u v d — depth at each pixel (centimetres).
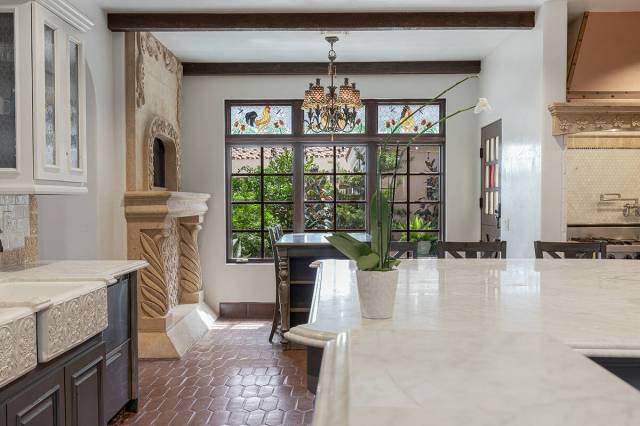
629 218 571
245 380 443
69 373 250
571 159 569
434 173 716
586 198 570
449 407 78
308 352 171
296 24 503
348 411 76
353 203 718
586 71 484
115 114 518
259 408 382
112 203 508
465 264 332
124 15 502
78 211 475
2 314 200
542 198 482
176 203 535
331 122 561
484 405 79
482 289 242
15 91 290
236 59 680
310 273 540
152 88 574
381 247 185
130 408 373
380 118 714
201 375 456
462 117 705
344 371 98
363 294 182
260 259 718
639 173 570
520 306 204
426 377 93
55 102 313
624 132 552
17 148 291
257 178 720
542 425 71
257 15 504
